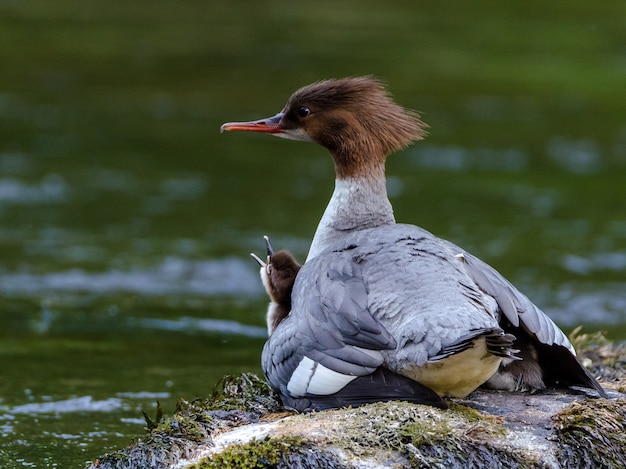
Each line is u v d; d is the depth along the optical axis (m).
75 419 10.03
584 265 16.44
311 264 8.25
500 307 7.84
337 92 9.36
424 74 27.83
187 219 18.67
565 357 8.02
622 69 28.83
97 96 26.22
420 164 21.72
